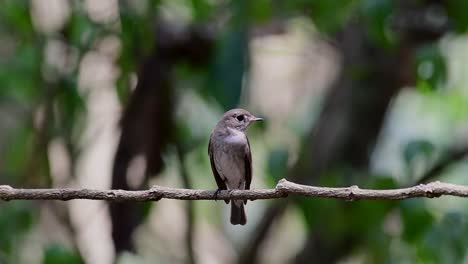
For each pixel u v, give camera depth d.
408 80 12.55
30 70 11.91
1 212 11.35
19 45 12.46
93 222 14.94
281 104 17.27
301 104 17.14
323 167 12.70
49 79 11.89
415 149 10.97
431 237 10.84
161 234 15.70
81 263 11.22
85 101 12.37
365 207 11.48
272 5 11.20
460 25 11.68
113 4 11.41
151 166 11.12
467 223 10.99
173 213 16.44
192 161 13.80
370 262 12.24
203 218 16.48
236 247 15.87
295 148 14.21
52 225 13.88
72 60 11.93
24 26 11.91
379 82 12.72
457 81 15.73
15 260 11.53
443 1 11.96
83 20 11.33
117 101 12.99
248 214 15.87
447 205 14.28
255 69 16.75
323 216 11.60
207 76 11.16
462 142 13.56
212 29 11.50
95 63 12.50
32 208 12.25
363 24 11.99
